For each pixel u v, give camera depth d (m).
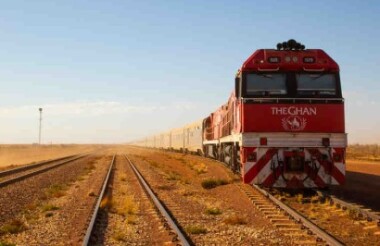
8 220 13.86
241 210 14.49
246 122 16.25
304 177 15.93
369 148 97.62
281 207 13.98
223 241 10.16
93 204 16.78
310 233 10.49
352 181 23.83
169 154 70.12
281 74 16.55
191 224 12.29
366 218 12.23
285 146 16.02
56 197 19.70
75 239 10.58
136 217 13.66
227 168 28.44
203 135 48.69
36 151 119.38
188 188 22.19
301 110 16.19
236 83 17.31
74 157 69.44
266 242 9.91
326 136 16.02
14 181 26.78
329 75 16.56
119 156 70.62
